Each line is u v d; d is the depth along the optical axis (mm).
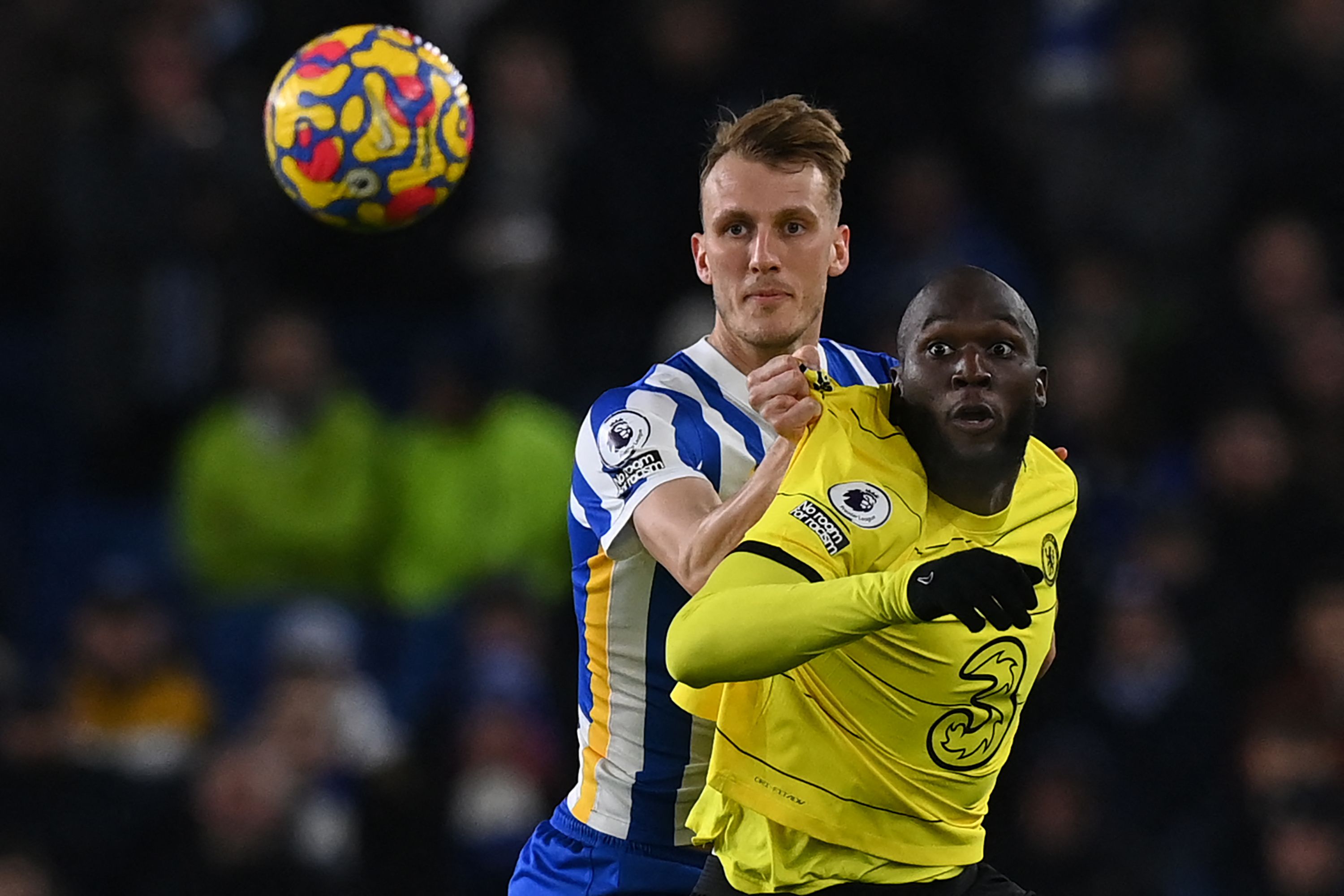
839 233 16625
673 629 12773
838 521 12930
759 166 15820
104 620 30859
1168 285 36438
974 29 37969
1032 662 13797
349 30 16172
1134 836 29516
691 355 16344
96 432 36781
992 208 36781
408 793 29906
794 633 12156
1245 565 32438
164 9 37031
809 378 14055
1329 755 30219
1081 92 37625
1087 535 31953
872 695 13375
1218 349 35500
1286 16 38625
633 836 16312
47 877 28375
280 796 28500
